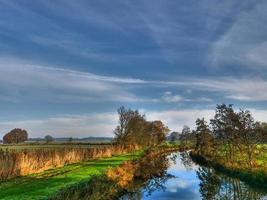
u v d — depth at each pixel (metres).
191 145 169.75
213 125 79.25
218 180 55.88
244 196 42.75
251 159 62.06
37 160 51.22
